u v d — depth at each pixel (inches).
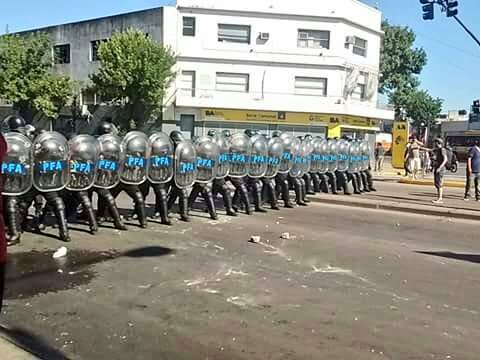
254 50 1403.8
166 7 1370.6
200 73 1398.9
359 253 361.1
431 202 672.4
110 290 257.0
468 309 249.3
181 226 430.0
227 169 490.9
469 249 398.9
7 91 1408.7
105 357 182.4
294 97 1414.9
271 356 187.6
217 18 1392.7
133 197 411.5
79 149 368.2
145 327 211.0
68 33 1544.0
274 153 532.7
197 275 287.9
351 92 1467.8
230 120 1403.8
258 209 529.7
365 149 745.6
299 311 235.9
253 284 275.0
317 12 1413.6
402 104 2561.5
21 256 315.6
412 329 219.8
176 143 440.1
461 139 2301.9
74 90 1492.4
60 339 196.7
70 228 399.2
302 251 358.3
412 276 305.7
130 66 1258.6
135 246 352.2
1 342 185.8
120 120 1393.9
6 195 336.5
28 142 340.8
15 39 1445.6
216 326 214.4
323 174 683.4
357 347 198.5
